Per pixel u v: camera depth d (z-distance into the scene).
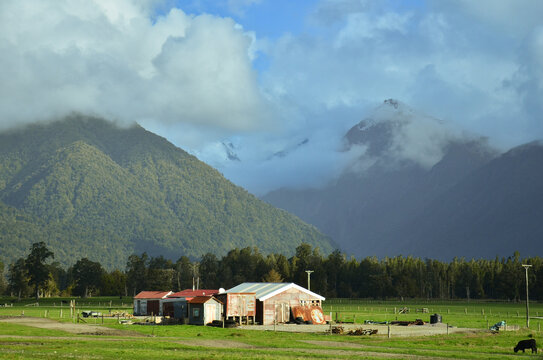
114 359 46.88
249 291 107.44
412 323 102.56
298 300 106.31
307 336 77.06
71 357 47.00
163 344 61.38
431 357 54.66
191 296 120.81
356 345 66.06
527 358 55.28
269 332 82.56
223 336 74.19
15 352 49.50
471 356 56.03
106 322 99.06
